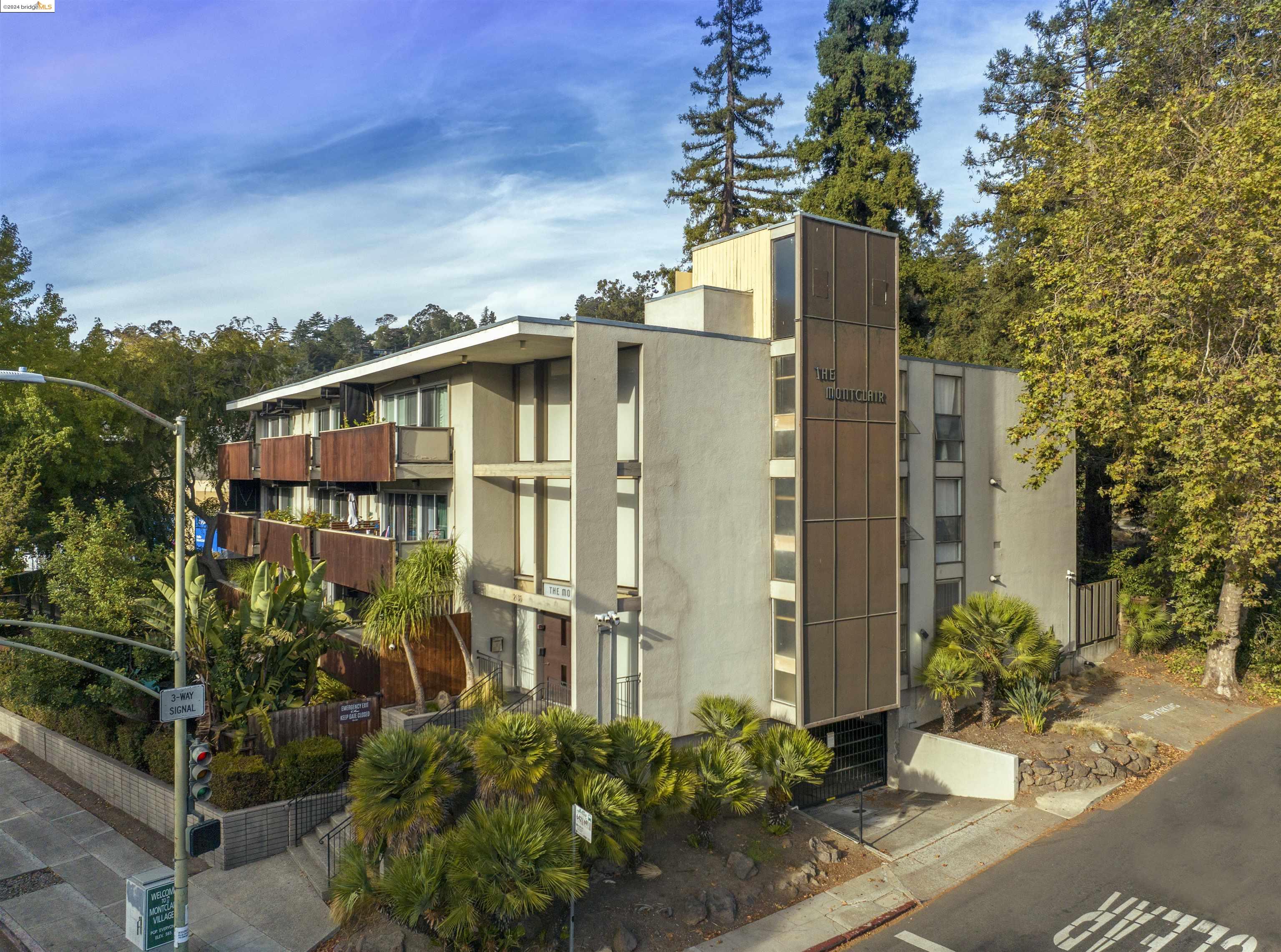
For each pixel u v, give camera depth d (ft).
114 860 53.98
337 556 76.23
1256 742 69.62
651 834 54.39
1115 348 79.92
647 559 59.11
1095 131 79.92
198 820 53.93
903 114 131.03
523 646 71.61
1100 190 74.79
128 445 127.54
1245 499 70.69
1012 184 90.38
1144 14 95.40
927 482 77.30
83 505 110.01
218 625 60.95
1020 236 119.75
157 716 65.82
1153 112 80.28
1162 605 96.73
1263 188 64.59
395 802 42.32
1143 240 70.59
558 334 56.80
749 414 64.80
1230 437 65.98
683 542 61.05
